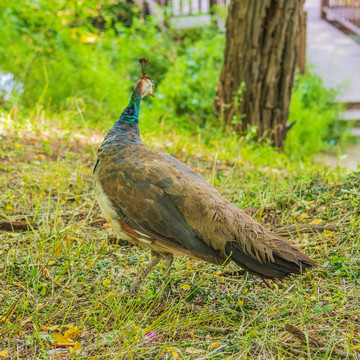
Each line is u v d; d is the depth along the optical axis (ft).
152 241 17.57
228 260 16.89
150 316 17.61
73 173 28.73
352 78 61.31
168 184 17.25
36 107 38.63
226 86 41.57
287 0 38.86
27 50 48.67
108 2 64.69
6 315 16.58
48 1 52.80
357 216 22.77
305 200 24.97
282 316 17.42
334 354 15.26
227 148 36.17
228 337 16.39
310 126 50.11
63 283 19.15
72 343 15.65
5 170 28.68
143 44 56.90
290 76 40.57
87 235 22.56
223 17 62.85
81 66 48.96
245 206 24.50
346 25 79.41
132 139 19.39
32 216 23.97
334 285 18.80
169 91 49.01
